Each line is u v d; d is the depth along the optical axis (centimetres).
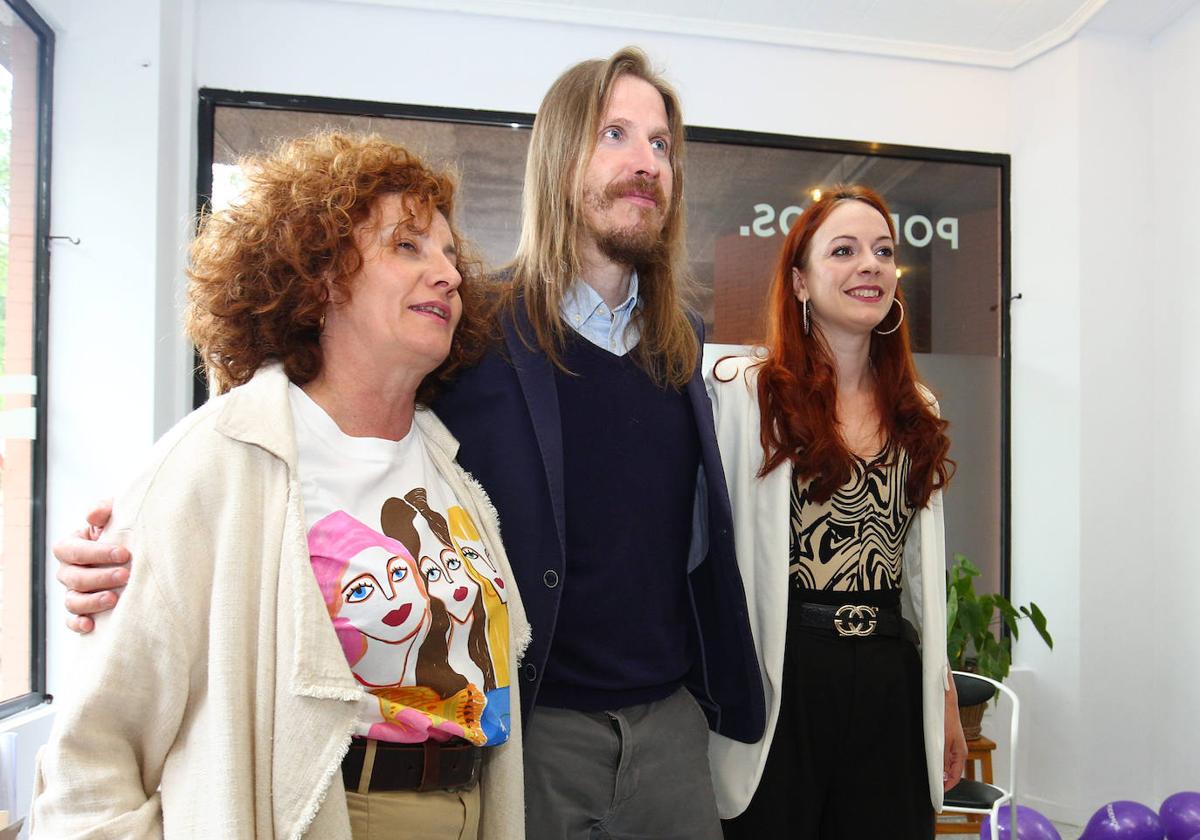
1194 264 351
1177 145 360
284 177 104
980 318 394
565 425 138
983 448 393
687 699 150
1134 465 365
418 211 105
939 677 172
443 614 102
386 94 347
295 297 103
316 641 91
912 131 388
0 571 266
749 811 165
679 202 157
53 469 288
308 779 89
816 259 178
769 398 171
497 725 108
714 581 154
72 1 293
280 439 96
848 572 170
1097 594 359
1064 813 357
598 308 145
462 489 121
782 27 370
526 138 357
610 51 363
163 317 302
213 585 91
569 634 134
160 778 93
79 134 293
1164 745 357
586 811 133
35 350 288
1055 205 375
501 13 352
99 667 87
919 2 354
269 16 339
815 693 166
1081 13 358
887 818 166
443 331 107
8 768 190
